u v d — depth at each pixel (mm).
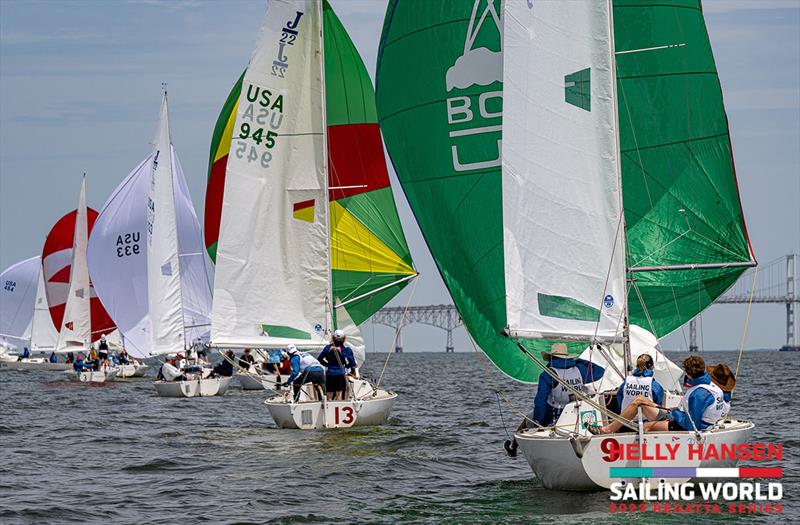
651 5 34031
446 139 35312
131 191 81875
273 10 45750
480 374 114062
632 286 33906
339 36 49469
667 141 34062
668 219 34094
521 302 26328
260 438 38125
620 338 25859
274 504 25328
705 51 34000
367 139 49969
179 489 27484
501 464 31281
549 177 26312
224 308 45688
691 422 24281
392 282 50000
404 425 41781
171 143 77625
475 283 32094
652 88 34125
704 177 33938
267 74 45812
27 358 128500
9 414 51969
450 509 24297
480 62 35031
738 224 33812
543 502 24625
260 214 45812
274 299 45656
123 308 81188
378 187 50062
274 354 68188
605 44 26266
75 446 37281
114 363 93625
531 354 26156
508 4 26578
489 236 33250
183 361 69062
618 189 26125
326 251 45594
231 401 59625
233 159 45812
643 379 24797
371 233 49906
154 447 36594
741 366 137750
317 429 40000
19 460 33469
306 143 45719
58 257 116062
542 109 26391
